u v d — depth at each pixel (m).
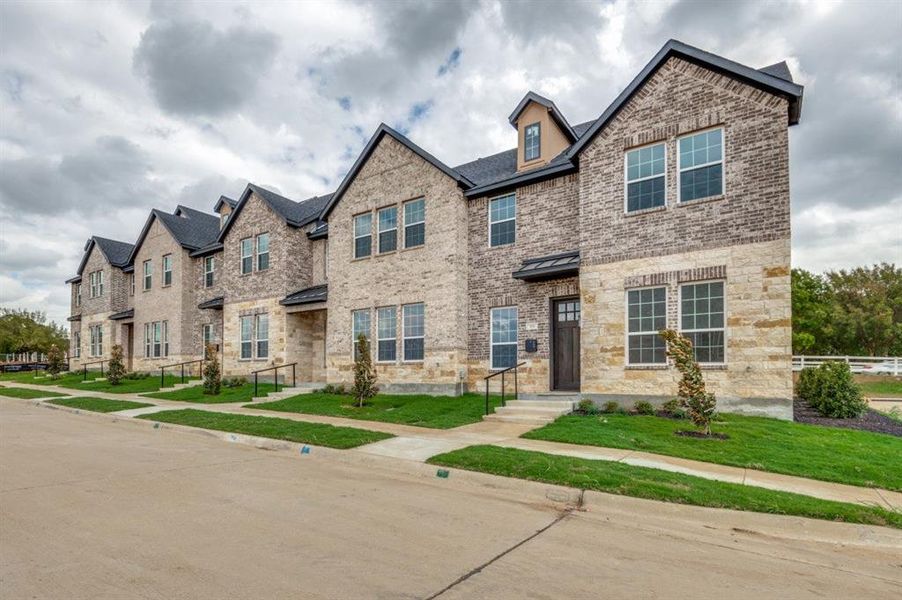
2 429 13.65
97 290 35.34
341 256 20.75
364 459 9.52
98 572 4.57
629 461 8.52
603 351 14.10
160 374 29.22
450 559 4.94
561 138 17.67
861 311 42.12
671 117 13.51
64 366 36.97
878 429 11.73
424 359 17.97
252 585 4.31
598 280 14.33
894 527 5.77
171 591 4.19
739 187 12.47
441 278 17.75
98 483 7.83
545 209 16.44
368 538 5.48
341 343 20.52
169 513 6.33
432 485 7.89
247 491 7.41
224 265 25.84
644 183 13.91
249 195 24.98
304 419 14.12
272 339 23.28
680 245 13.16
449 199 17.81
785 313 11.77
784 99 12.06
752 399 12.00
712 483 7.18
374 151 20.08
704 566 4.91
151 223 30.88
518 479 7.65
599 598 4.18
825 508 6.21
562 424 11.87
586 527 6.01
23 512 6.35
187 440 12.07
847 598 4.32
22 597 4.08
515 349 16.75
